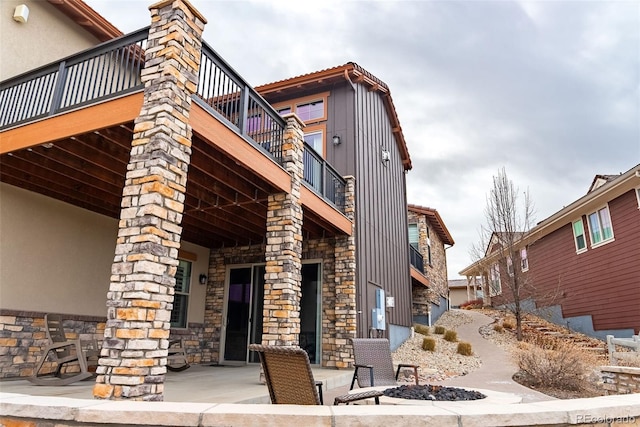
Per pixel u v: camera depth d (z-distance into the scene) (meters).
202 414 1.93
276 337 5.68
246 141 5.16
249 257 9.47
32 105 5.34
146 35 4.34
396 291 12.05
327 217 7.61
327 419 1.86
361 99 10.80
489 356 10.10
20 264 5.75
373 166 11.11
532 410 1.96
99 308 6.89
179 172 3.89
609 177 14.53
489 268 19.92
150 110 3.88
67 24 7.18
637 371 5.70
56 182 5.81
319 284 8.77
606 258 12.30
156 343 3.41
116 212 7.18
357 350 4.96
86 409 2.04
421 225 17.56
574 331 13.59
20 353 5.52
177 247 3.78
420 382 7.20
